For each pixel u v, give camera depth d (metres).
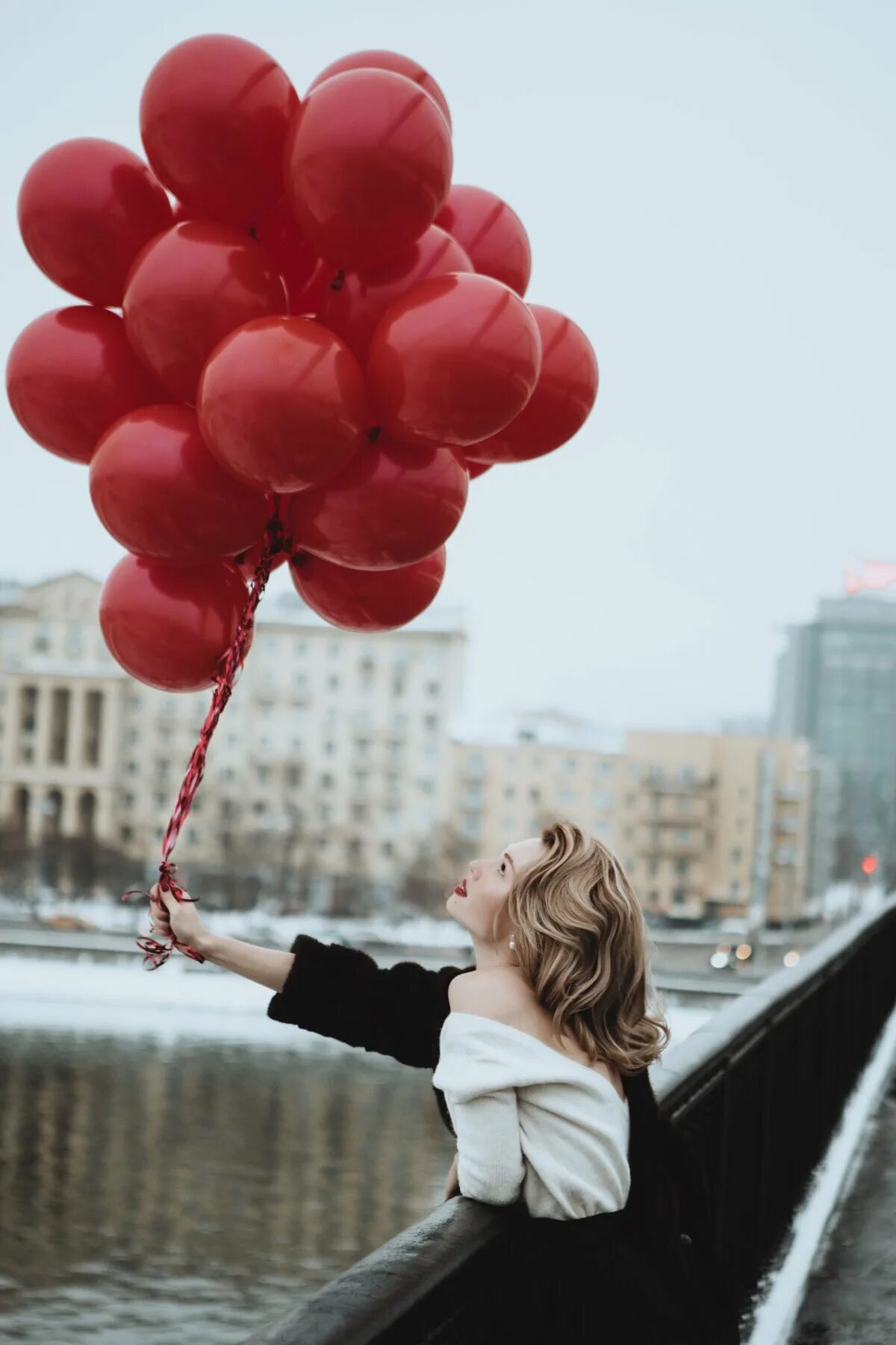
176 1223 32.97
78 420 2.33
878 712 144.50
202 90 2.14
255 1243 32.12
